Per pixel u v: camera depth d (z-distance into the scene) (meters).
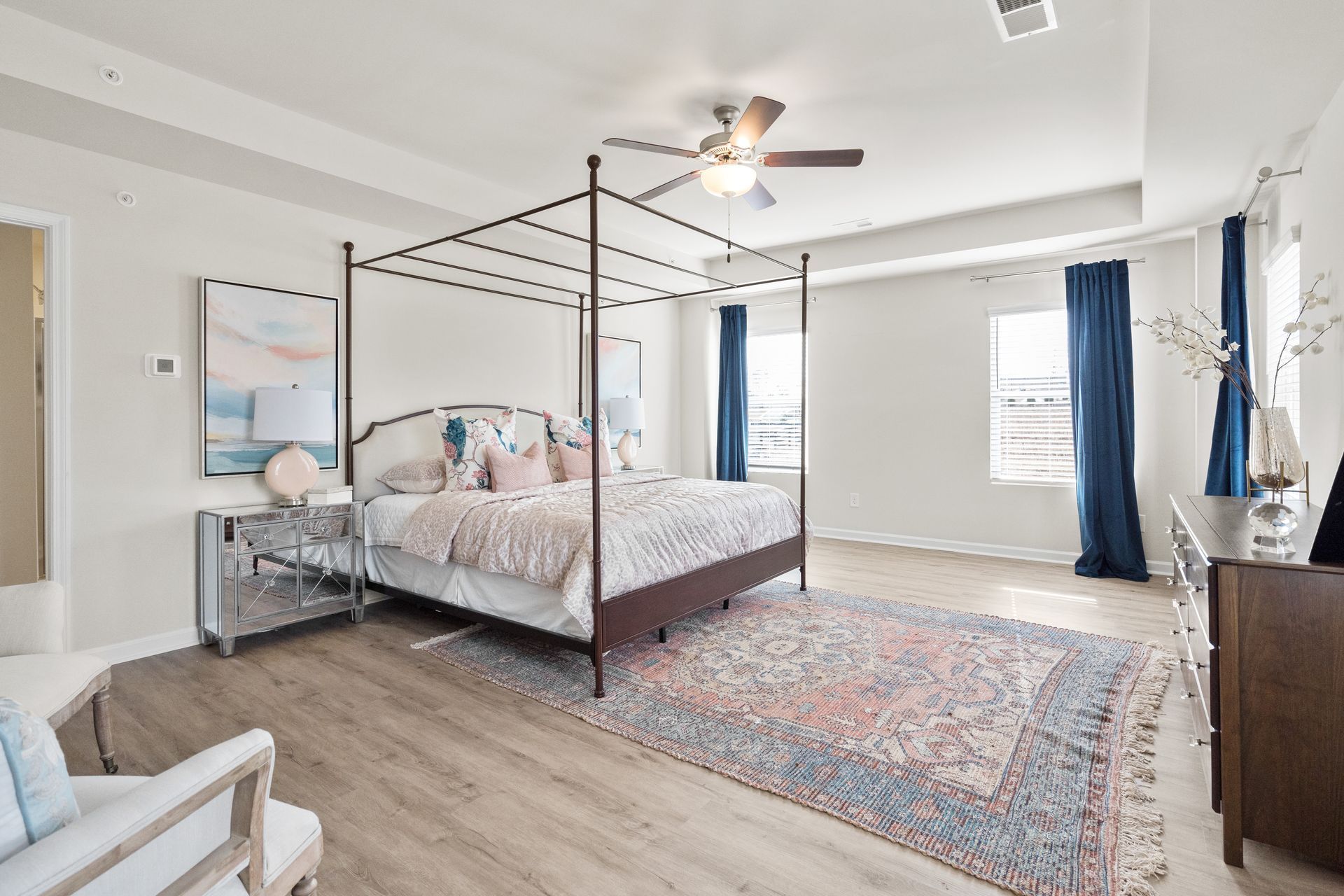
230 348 3.36
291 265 3.65
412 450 4.20
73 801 0.87
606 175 3.92
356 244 3.96
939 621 3.55
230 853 0.96
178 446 3.20
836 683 2.73
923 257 4.93
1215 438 3.77
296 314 3.64
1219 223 4.12
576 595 2.61
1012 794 1.92
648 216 4.67
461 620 3.63
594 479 2.65
